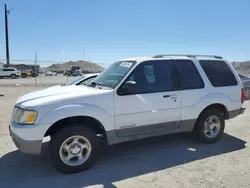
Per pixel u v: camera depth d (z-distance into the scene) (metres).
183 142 5.43
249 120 7.63
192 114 4.98
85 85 5.00
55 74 46.47
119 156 4.66
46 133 3.87
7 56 39.81
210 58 5.46
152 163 4.32
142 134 4.55
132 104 4.34
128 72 4.43
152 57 4.82
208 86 5.18
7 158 4.58
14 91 16.45
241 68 22.44
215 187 3.47
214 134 5.38
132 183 3.61
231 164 4.25
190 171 3.99
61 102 3.86
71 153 3.96
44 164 4.32
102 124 4.13
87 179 3.76
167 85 4.76
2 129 6.50
